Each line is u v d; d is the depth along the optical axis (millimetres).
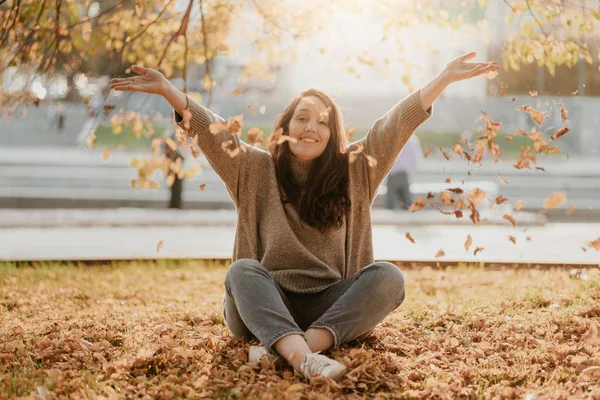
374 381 3303
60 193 16297
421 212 14320
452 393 3203
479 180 18156
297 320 3855
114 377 3453
